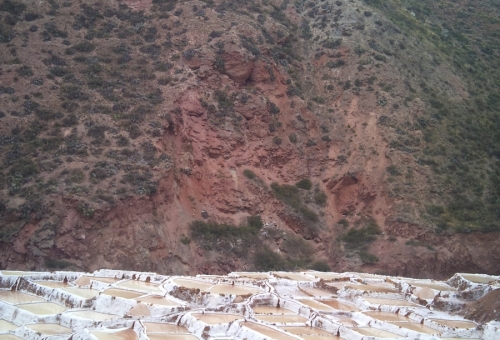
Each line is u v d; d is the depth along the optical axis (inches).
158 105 2500.0
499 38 3949.3
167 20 2935.5
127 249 2037.4
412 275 2319.1
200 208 2363.4
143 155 2295.8
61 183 2092.8
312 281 1729.8
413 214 2472.9
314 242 2491.4
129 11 2982.3
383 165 2662.4
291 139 2768.2
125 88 2551.7
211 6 3065.9
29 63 2519.7
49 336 1152.8
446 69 3299.7
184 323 1291.8
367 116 2851.9
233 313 1387.8
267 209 2506.2
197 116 2564.0
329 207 2615.7
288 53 3137.3
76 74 2561.5
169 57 2743.6
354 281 1820.9
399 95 2940.5
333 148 2785.4
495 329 1369.3
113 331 1205.1
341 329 1302.9
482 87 3312.0
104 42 2751.0
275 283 1667.1
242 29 2950.3
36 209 1991.9
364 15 3390.7
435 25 3914.9
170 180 2290.8
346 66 3095.5
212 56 2748.5
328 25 3353.8
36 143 2237.9
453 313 1588.3
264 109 2738.7
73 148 2236.7
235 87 2763.3
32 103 2368.4
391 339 1263.5
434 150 2748.5
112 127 2364.7
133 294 1457.9
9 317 1280.8
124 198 2103.8
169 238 2166.6
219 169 2497.5
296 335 1241.4
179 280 1621.6
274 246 2399.1
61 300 1389.0
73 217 2012.8
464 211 2527.1
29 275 1542.8
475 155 2792.8
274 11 3356.3
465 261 2361.0
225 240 2290.8
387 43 3253.0
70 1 2891.2
